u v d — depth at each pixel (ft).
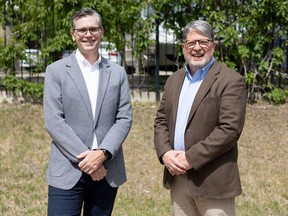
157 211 17.26
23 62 31.32
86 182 11.50
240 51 30.25
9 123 26.73
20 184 19.30
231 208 11.58
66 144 11.16
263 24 30.66
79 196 11.51
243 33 30.68
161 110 12.29
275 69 31.68
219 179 11.19
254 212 17.30
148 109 30.25
